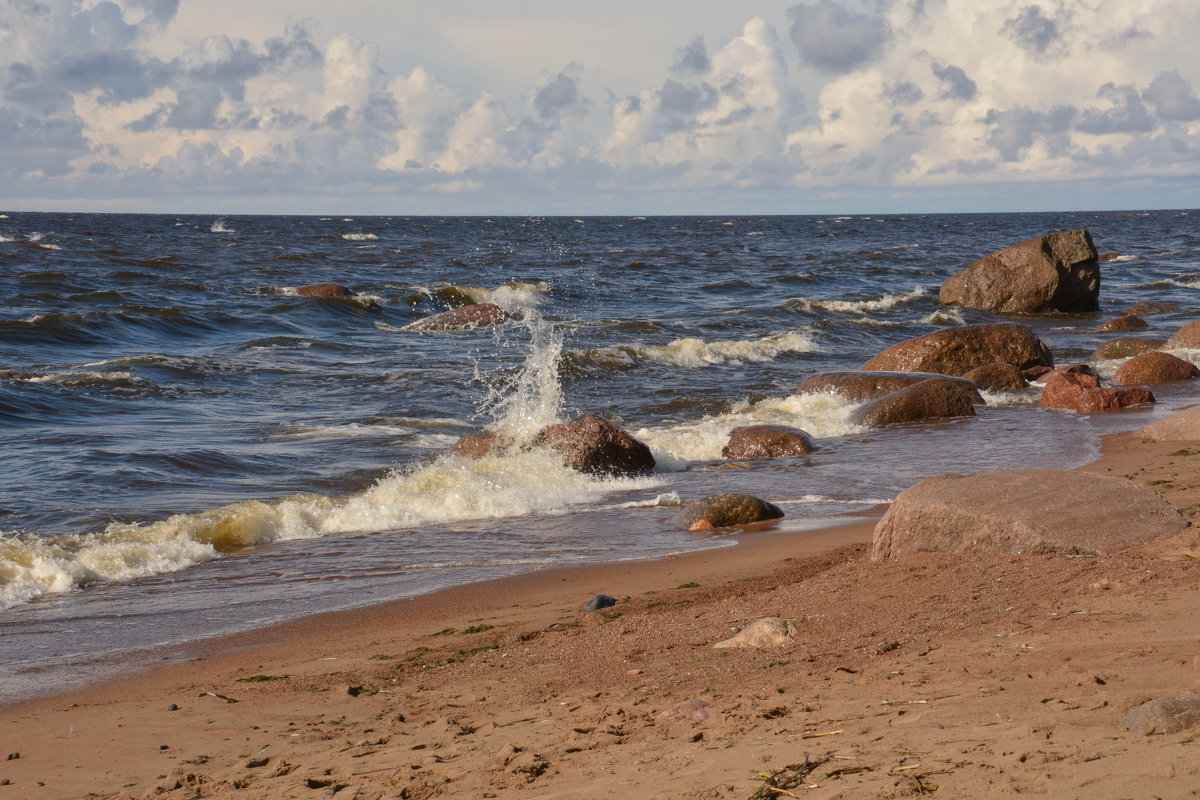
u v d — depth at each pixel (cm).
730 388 1970
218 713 554
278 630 733
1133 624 489
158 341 2417
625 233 10238
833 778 325
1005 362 2061
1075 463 1226
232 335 2561
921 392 1661
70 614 782
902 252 6203
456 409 1745
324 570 902
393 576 878
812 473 1288
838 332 2722
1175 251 6162
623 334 2719
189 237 7275
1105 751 309
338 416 1655
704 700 473
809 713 420
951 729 364
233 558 950
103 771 468
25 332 2309
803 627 598
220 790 421
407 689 578
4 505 1066
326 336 2625
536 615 739
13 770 476
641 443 1329
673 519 1066
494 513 1116
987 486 756
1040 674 428
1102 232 9369
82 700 595
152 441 1401
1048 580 616
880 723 387
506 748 425
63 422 1520
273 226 11031
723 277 4403
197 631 735
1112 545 666
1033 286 3094
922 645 518
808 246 7175
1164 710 333
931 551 734
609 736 430
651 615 703
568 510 1134
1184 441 1302
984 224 13462
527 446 1326
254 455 1348
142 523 1022
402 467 1307
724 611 675
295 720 532
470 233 9650
